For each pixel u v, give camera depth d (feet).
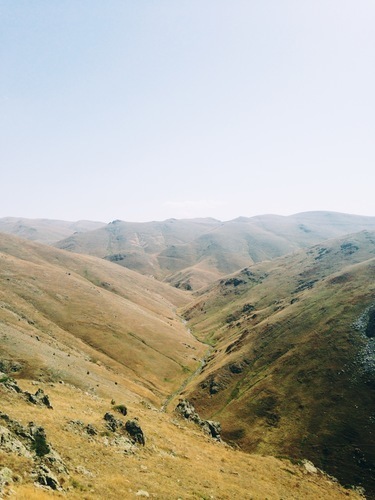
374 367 321.11
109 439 106.11
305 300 525.34
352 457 248.73
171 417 192.13
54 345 359.25
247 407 344.49
